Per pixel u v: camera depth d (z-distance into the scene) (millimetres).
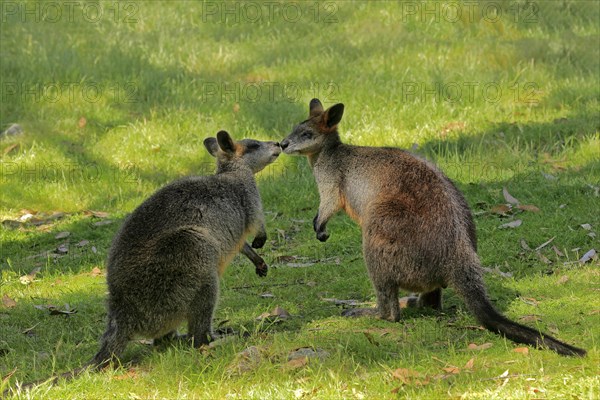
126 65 20266
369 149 10734
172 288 8773
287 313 10102
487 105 18359
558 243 11836
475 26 22078
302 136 11258
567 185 13852
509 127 17109
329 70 20062
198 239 8977
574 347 7883
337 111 11258
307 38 22125
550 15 22641
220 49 21047
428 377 7500
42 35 21422
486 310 8695
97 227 14398
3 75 19594
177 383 7902
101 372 8320
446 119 17938
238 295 11016
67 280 12141
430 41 21484
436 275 9133
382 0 23578
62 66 19844
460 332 8922
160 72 20172
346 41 21562
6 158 16938
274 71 20312
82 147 17484
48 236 14094
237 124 18000
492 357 8023
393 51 20984
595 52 20516
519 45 20562
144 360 8820
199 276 8930
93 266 12711
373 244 9414
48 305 10953
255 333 9156
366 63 20422
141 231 9023
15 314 10703
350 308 10211
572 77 19438
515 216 13039
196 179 9938
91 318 10539
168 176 16516
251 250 10609
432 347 8539
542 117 17656
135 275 8727
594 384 7062
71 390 7820
